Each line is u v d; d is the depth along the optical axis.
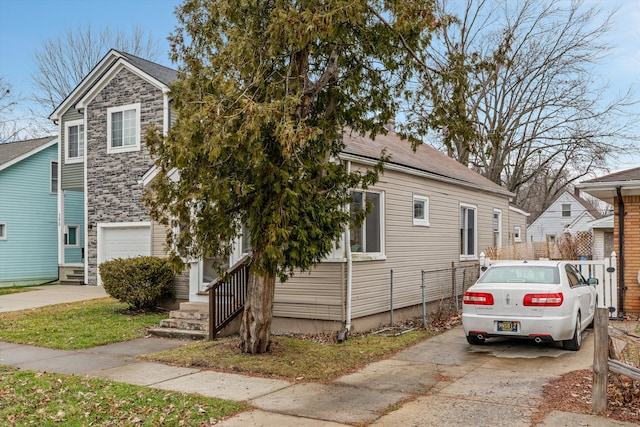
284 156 6.72
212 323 10.32
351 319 10.91
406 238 13.25
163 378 7.57
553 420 5.71
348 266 10.68
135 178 18.91
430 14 7.24
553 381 7.29
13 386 6.92
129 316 12.98
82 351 9.45
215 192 6.88
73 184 21.05
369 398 6.61
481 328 9.20
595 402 5.95
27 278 22.30
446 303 14.49
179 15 8.52
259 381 7.42
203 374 7.81
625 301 12.57
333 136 8.16
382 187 12.25
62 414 5.80
